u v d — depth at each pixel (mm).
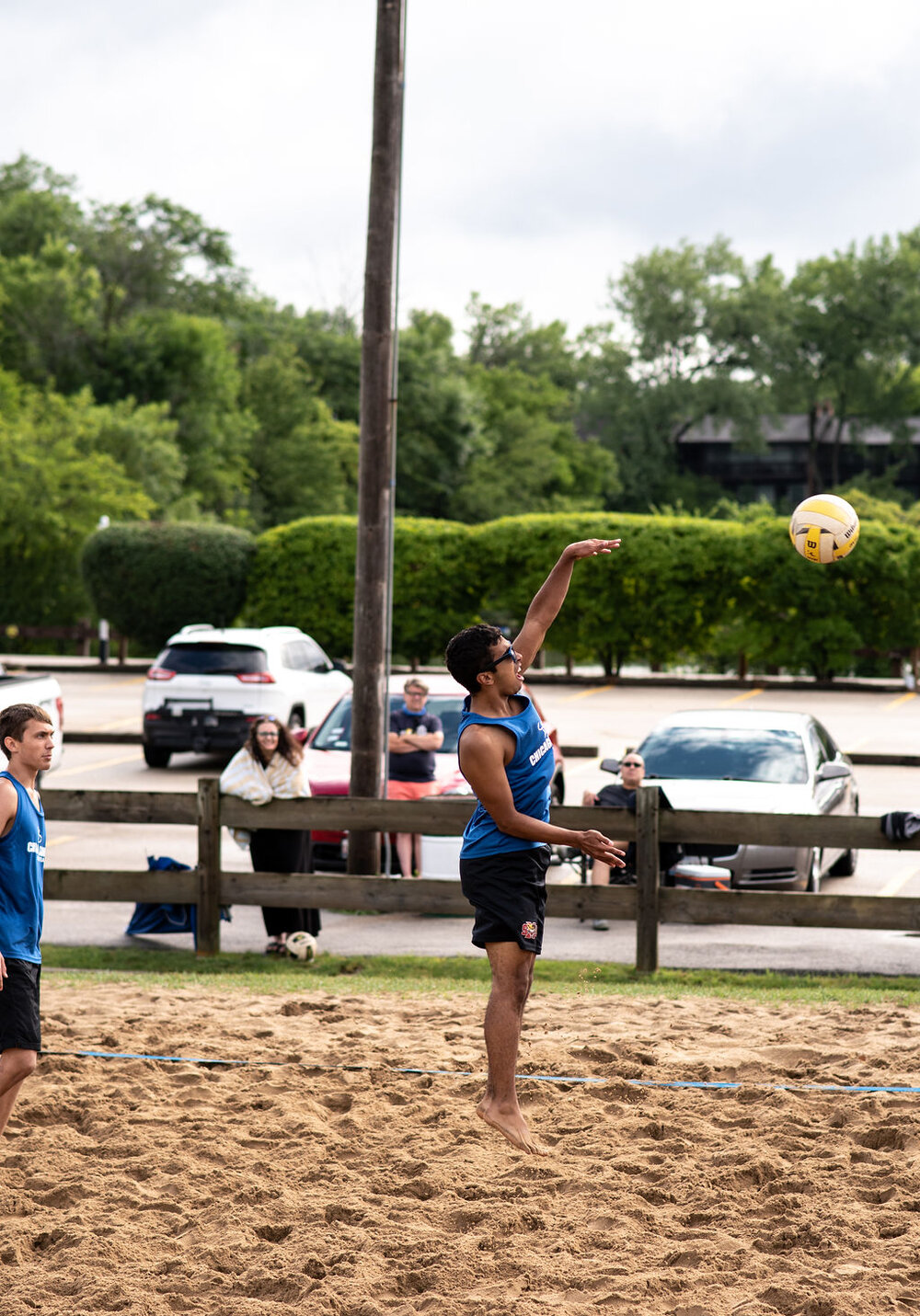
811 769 18156
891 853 21766
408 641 48656
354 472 102562
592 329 129625
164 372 90500
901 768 30156
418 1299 6109
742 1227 6887
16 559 73250
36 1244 6836
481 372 128000
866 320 124688
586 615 46812
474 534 47938
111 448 77938
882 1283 6117
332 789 18656
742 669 46969
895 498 124438
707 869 15953
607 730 34469
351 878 14617
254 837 15234
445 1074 9641
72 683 45562
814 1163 7727
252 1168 7824
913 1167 7598
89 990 13016
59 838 21875
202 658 28641
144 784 26953
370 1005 12242
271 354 105000
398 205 17875
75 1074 9711
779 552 45250
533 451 116625
